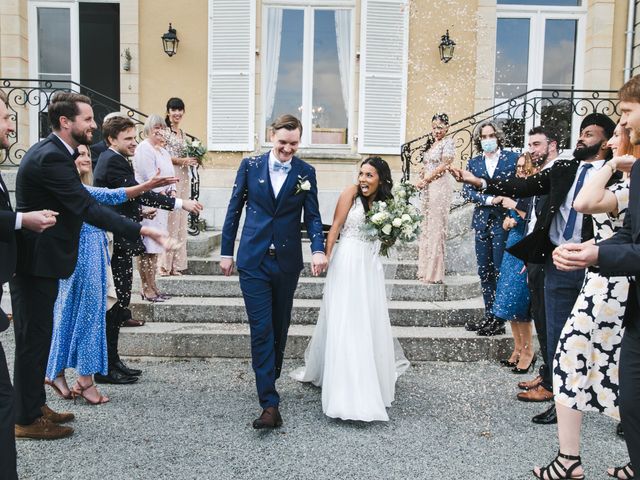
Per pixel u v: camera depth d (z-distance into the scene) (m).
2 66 8.23
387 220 3.50
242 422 3.36
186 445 3.04
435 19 8.16
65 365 3.57
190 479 2.68
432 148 5.56
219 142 8.29
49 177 2.89
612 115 8.16
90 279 3.52
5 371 2.26
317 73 8.53
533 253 3.27
